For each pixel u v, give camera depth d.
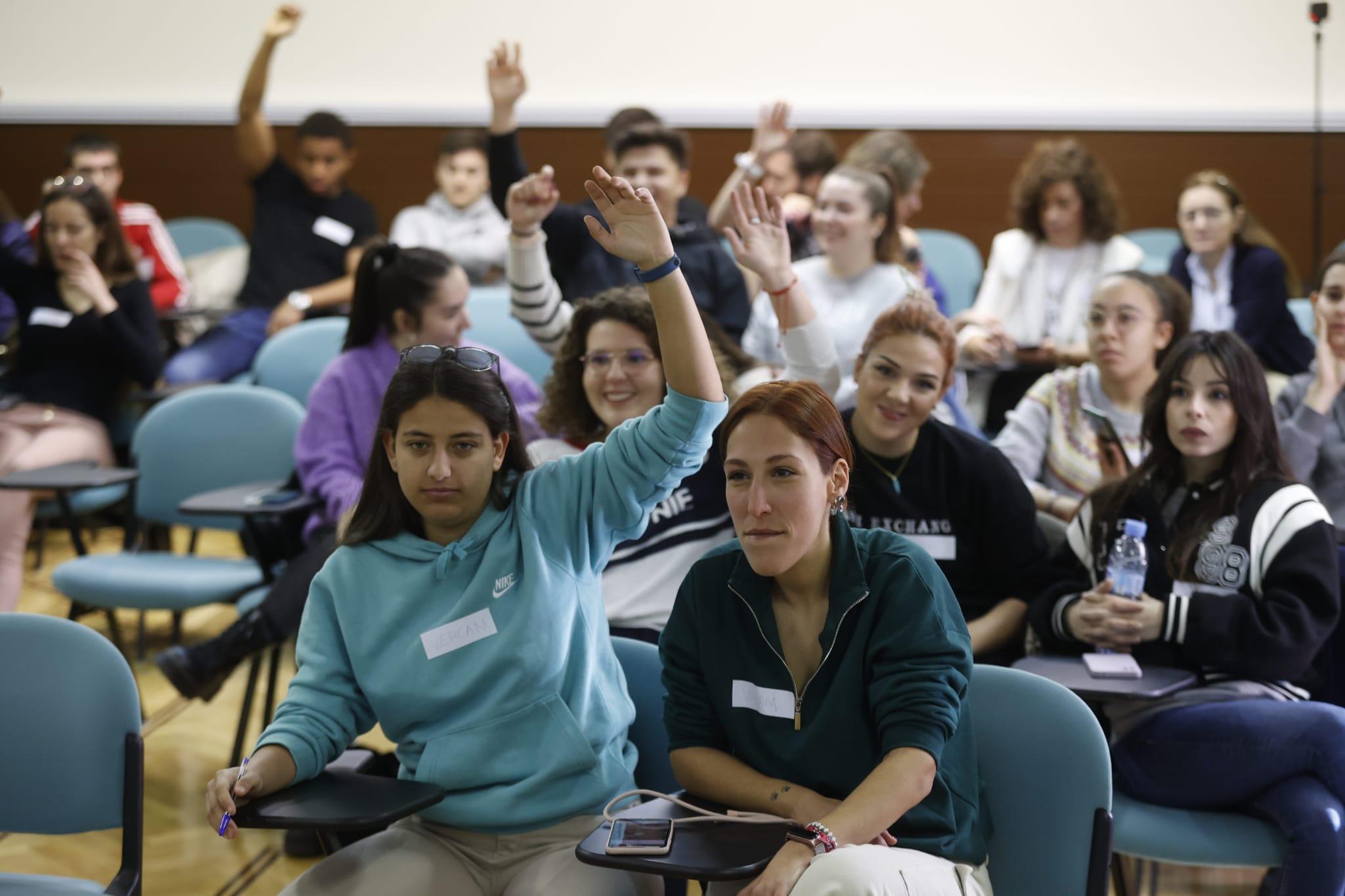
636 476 1.76
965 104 6.00
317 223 5.16
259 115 5.14
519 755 1.72
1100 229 4.11
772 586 1.66
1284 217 5.91
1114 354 2.80
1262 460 2.17
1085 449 2.89
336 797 1.59
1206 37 5.85
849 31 6.00
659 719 1.86
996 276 4.25
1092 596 2.12
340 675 1.76
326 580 1.79
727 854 1.43
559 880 1.63
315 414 3.03
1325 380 2.72
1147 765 2.02
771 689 1.64
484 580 1.74
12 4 6.20
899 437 2.30
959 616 1.61
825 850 1.44
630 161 3.78
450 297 3.00
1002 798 1.67
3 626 1.81
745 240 2.62
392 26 6.15
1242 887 2.41
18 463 3.76
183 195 6.31
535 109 6.12
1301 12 5.78
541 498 1.78
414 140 6.20
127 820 1.76
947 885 1.47
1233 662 2.05
